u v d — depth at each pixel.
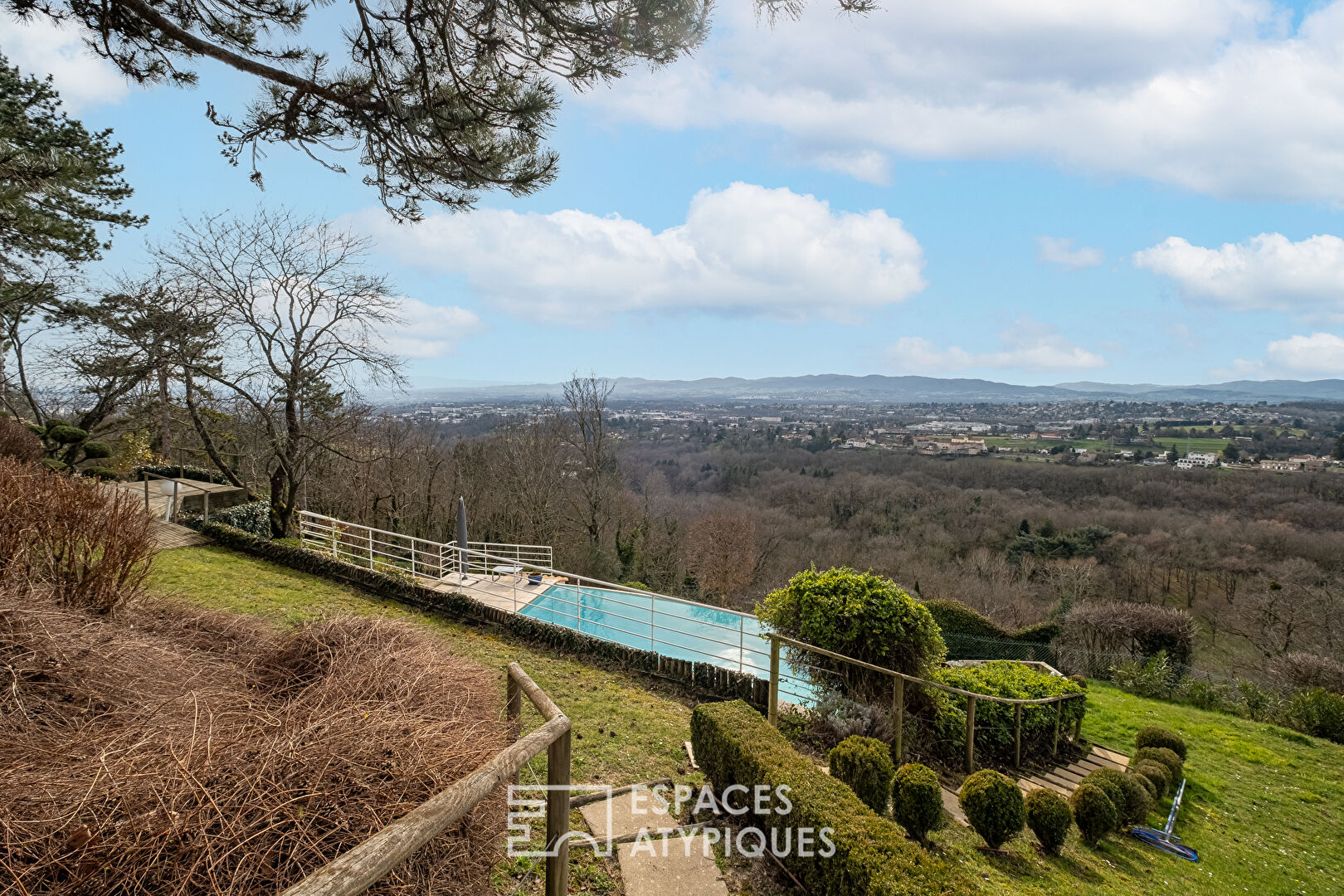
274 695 3.60
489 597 11.40
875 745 6.08
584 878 4.12
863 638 8.39
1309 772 10.78
